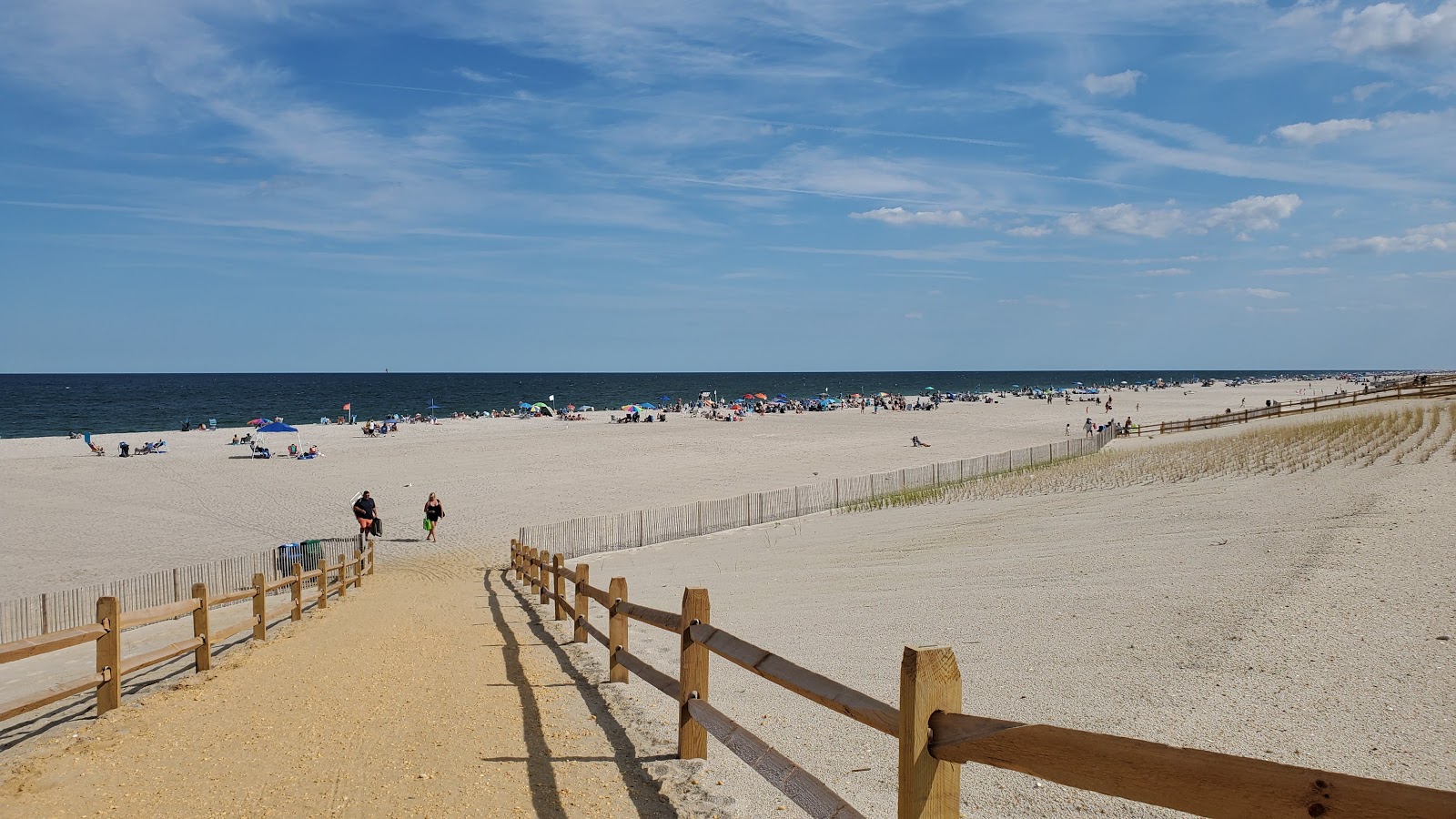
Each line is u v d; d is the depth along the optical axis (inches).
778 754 182.4
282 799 211.9
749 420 3344.0
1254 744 228.1
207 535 1169.4
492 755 245.3
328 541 995.3
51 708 346.6
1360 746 221.5
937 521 922.1
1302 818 77.9
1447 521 512.1
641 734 265.9
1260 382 6958.7
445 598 702.5
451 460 2036.2
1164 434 2135.8
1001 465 1587.1
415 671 370.9
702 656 239.1
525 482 1670.8
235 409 4928.6
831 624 465.7
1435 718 234.7
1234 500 762.2
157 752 251.4
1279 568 452.4
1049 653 352.2
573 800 209.5
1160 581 470.0
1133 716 257.8
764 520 1178.0
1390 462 925.2
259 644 449.4
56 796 214.7
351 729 274.8
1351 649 301.3
